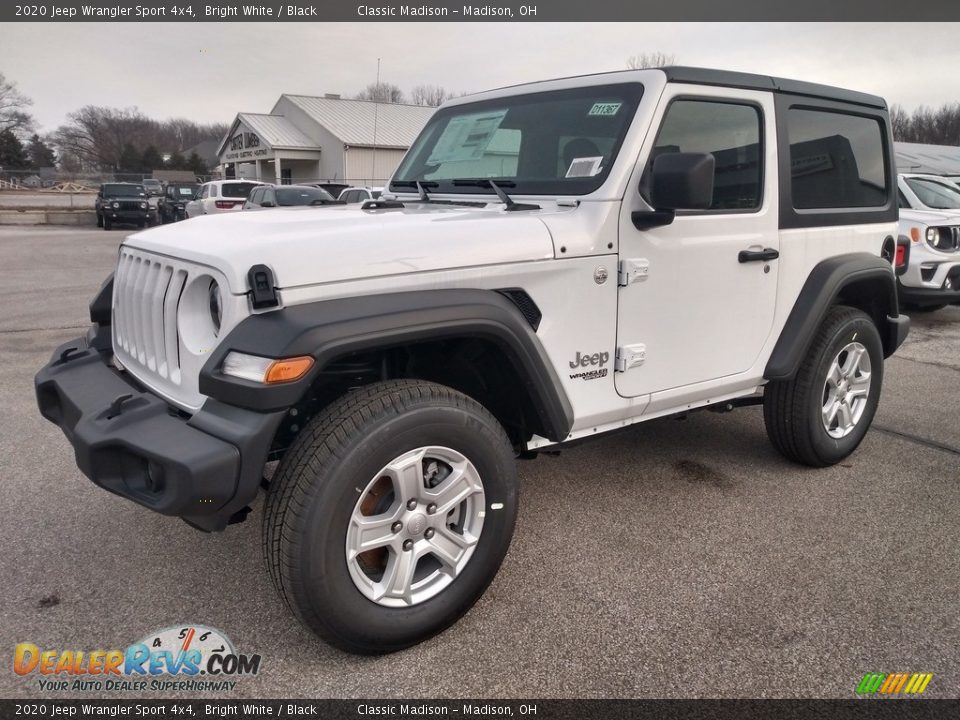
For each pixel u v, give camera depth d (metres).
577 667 2.47
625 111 3.02
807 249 3.67
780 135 3.50
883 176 4.20
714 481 3.96
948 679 2.41
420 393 2.42
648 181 2.96
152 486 2.26
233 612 2.77
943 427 4.87
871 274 3.91
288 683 2.40
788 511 3.61
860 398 4.19
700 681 2.40
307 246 2.30
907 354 7.05
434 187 3.66
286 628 2.68
